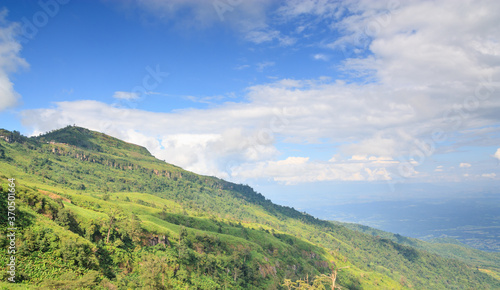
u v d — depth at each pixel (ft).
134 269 288.51
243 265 480.64
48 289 167.02
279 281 504.02
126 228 337.72
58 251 216.95
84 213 334.24
